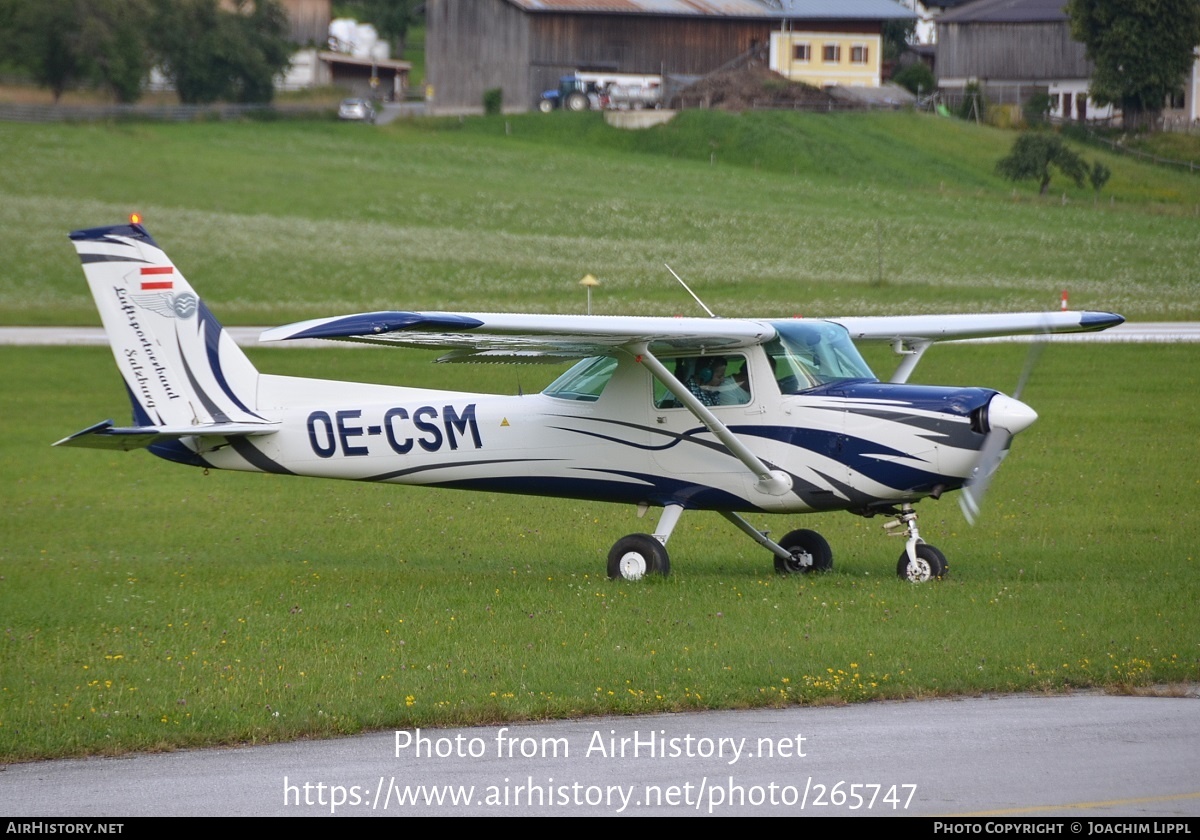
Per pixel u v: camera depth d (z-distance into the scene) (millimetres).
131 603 40938
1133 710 28891
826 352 44469
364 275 163625
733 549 51562
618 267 168875
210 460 49438
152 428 46938
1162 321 131000
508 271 165750
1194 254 177625
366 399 48031
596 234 199000
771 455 43281
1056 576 43906
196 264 167625
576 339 40500
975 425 41219
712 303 140250
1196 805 23094
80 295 157000
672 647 34031
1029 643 33656
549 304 143125
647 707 29531
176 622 38188
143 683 31625
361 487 68812
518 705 29453
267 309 144000
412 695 30234
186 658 33938
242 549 52531
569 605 39438
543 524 57688
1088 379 99312
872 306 135875
